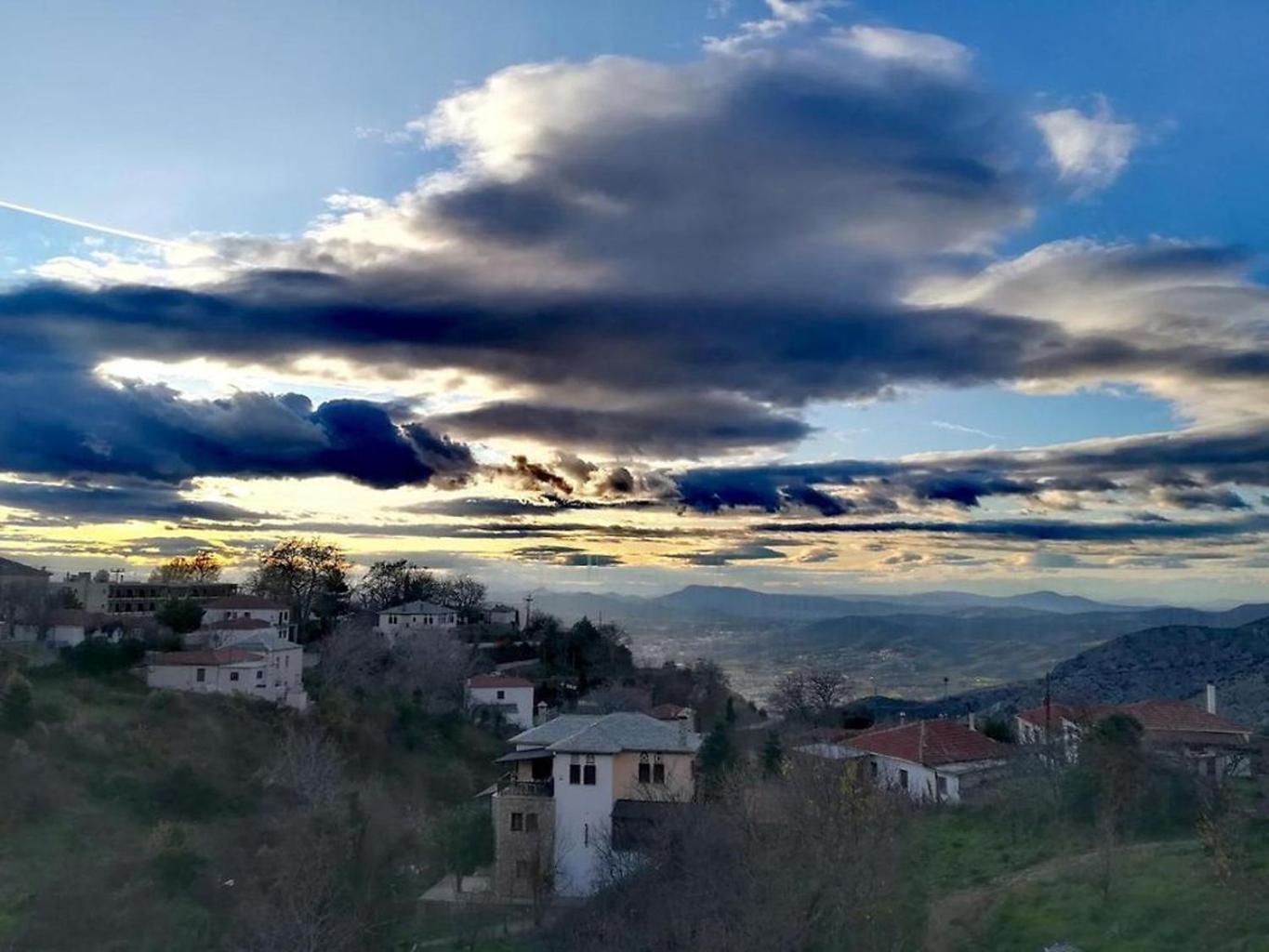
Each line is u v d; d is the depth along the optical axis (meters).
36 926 34.31
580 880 43.09
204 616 91.00
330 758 55.97
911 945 29.50
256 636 78.81
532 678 95.62
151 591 106.88
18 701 49.56
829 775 37.62
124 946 34.09
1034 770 43.41
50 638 82.75
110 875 38.66
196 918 36.56
